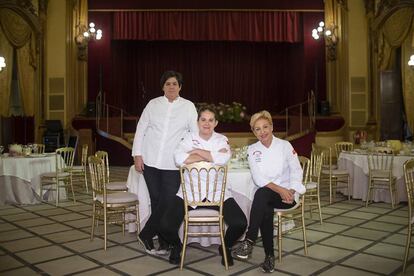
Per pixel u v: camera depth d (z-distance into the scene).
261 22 13.74
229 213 3.45
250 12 13.72
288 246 4.02
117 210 4.20
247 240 3.34
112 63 14.60
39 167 6.51
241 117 12.58
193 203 3.38
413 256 3.69
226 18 13.71
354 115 12.09
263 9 13.54
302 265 3.47
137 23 13.62
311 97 13.46
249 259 3.65
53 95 12.33
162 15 13.63
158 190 3.85
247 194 4.03
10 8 10.44
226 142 3.71
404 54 10.34
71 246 4.07
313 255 3.74
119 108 13.72
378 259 3.62
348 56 12.16
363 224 4.93
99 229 4.75
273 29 13.77
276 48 15.24
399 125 10.34
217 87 15.40
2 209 5.93
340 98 12.70
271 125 3.64
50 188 6.57
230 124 12.42
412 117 10.24
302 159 4.32
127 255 3.78
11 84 10.77
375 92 11.60
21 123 10.85
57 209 5.93
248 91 15.39
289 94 15.08
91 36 13.26
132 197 4.14
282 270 3.36
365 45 12.05
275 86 15.26
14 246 4.07
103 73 13.62
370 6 11.67
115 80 14.68
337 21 12.79
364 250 3.88
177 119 3.89
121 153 11.71
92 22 13.47
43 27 12.01
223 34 13.70
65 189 6.73
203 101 15.38
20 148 6.71
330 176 6.36
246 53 15.38
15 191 6.29
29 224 5.01
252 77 15.36
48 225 4.96
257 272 3.32
